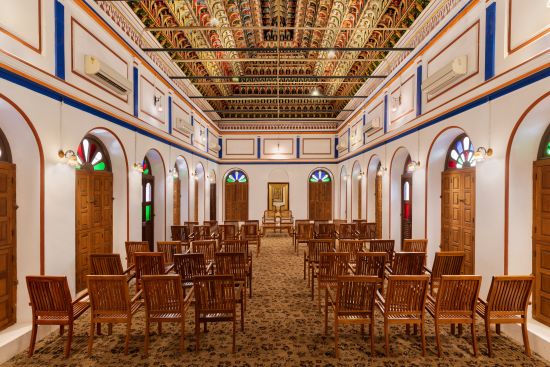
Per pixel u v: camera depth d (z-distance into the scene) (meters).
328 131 14.10
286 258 7.95
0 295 3.55
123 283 3.23
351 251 5.50
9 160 3.70
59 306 3.27
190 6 6.05
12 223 3.69
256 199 14.21
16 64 3.30
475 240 4.54
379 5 5.97
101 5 4.84
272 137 14.18
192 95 10.19
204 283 3.29
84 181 5.16
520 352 3.33
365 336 3.69
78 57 4.36
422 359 3.21
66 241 4.23
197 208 11.75
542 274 3.69
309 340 3.61
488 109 4.19
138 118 6.23
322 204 14.30
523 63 3.52
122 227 5.89
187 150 9.67
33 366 3.11
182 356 3.27
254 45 8.23
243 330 3.85
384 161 8.30
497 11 3.98
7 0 3.24
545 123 3.66
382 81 8.12
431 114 5.68
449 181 5.73
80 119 4.48
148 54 6.72
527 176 3.82
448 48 5.12
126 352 3.30
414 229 6.49
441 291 3.22
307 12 6.90
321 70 9.66
